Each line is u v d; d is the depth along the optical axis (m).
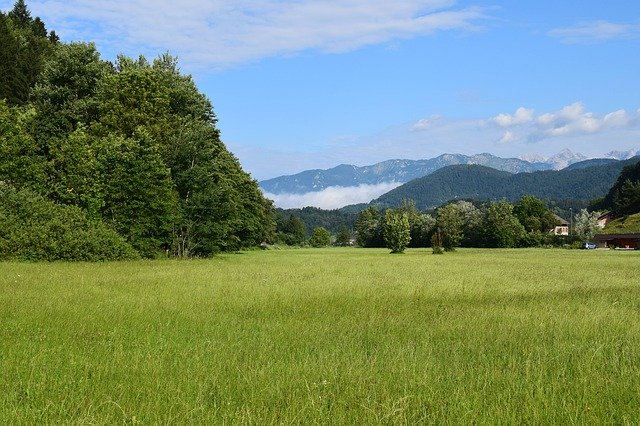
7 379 7.64
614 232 130.25
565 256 65.75
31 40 90.25
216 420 6.05
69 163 47.22
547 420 6.11
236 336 11.04
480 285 23.41
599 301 17.27
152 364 8.47
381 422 6.02
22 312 13.70
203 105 60.97
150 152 45.09
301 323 12.77
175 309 14.85
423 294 19.67
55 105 54.12
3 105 49.34
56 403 6.59
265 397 6.86
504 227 118.62
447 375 7.86
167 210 45.16
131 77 50.84
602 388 7.29
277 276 27.66
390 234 88.62
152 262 38.62
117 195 43.25
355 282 24.22
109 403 6.56
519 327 12.20
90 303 15.59
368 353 9.59
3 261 34.44
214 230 50.59
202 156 51.28
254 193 79.56
